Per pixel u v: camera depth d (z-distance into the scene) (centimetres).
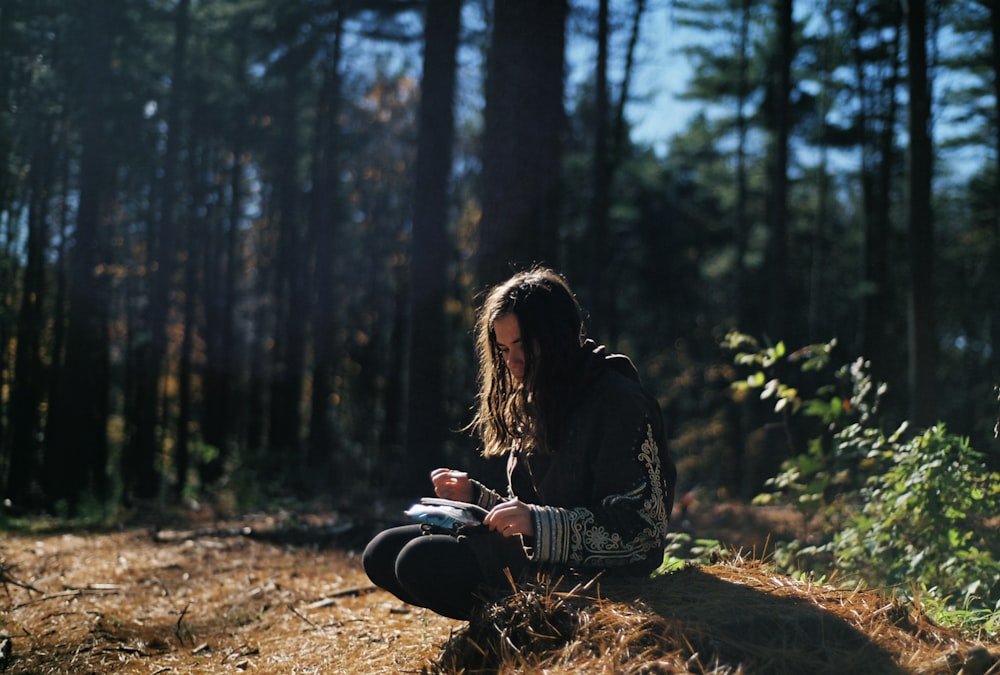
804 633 236
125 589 537
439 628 373
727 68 2362
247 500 1299
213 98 2356
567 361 261
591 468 262
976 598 340
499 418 283
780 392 516
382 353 3316
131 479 2511
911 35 1068
